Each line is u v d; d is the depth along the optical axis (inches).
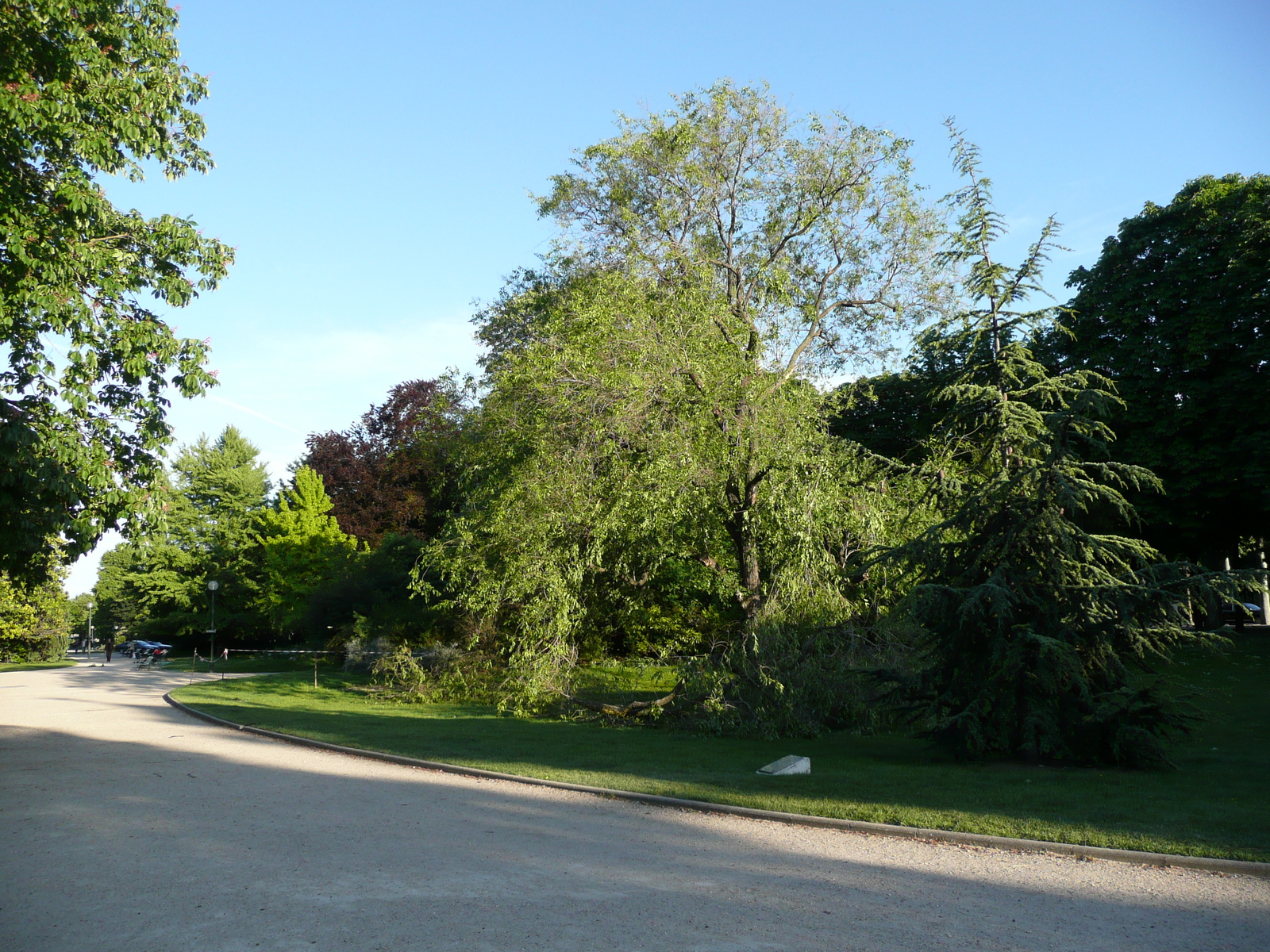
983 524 544.1
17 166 551.5
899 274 895.1
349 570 1561.3
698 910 247.6
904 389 1270.9
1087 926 235.1
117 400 579.8
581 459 661.9
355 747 605.0
